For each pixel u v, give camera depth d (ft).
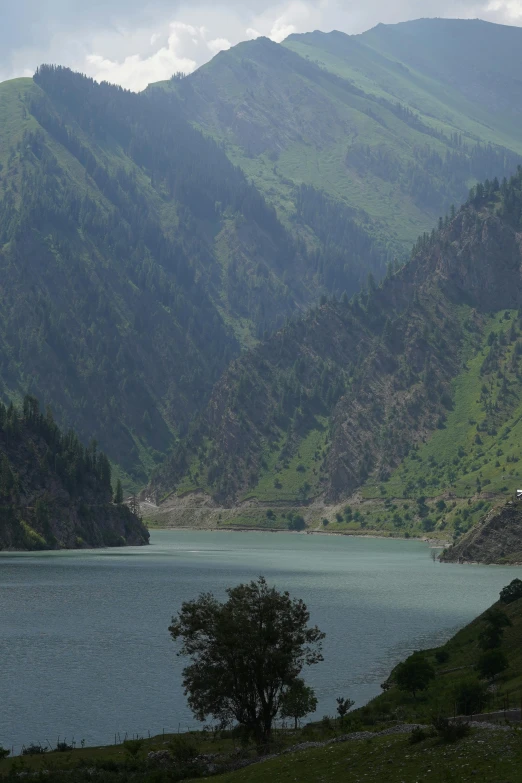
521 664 387.96
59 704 417.49
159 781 274.16
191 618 319.06
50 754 328.90
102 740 364.58
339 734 307.37
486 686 367.04
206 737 354.74
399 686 398.21
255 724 320.29
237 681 317.22
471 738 235.20
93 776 284.82
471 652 450.30
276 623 318.04
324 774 237.25
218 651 311.68
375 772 229.25
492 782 204.95
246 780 249.14
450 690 366.02
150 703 421.18
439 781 213.25
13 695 432.25
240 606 317.63
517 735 230.07
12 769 294.05
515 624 460.96
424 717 325.83
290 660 313.94
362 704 405.39
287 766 252.62
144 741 351.25
